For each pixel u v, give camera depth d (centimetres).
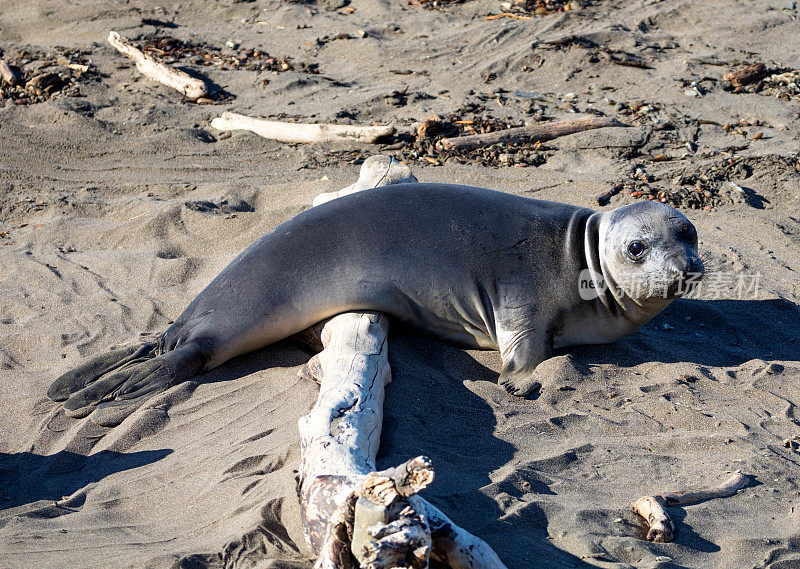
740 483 485
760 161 1050
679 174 1040
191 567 403
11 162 1177
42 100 1373
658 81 1361
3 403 639
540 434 546
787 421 567
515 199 690
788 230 920
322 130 1200
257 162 1167
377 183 844
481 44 1544
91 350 712
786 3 1656
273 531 435
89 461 556
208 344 650
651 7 1652
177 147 1214
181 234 964
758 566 413
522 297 647
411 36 1612
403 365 620
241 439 550
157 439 573
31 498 520
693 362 657
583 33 1530
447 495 464
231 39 1650
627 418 567
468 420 561
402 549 340
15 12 1802
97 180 1135
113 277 866
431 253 650
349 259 649
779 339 713
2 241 988
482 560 377
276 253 664
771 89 1320
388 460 498
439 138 1184
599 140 1152
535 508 454
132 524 473
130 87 1433
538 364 629
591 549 420
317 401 541
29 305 803
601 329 667
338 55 1564
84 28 1697
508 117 1252
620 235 626
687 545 430
